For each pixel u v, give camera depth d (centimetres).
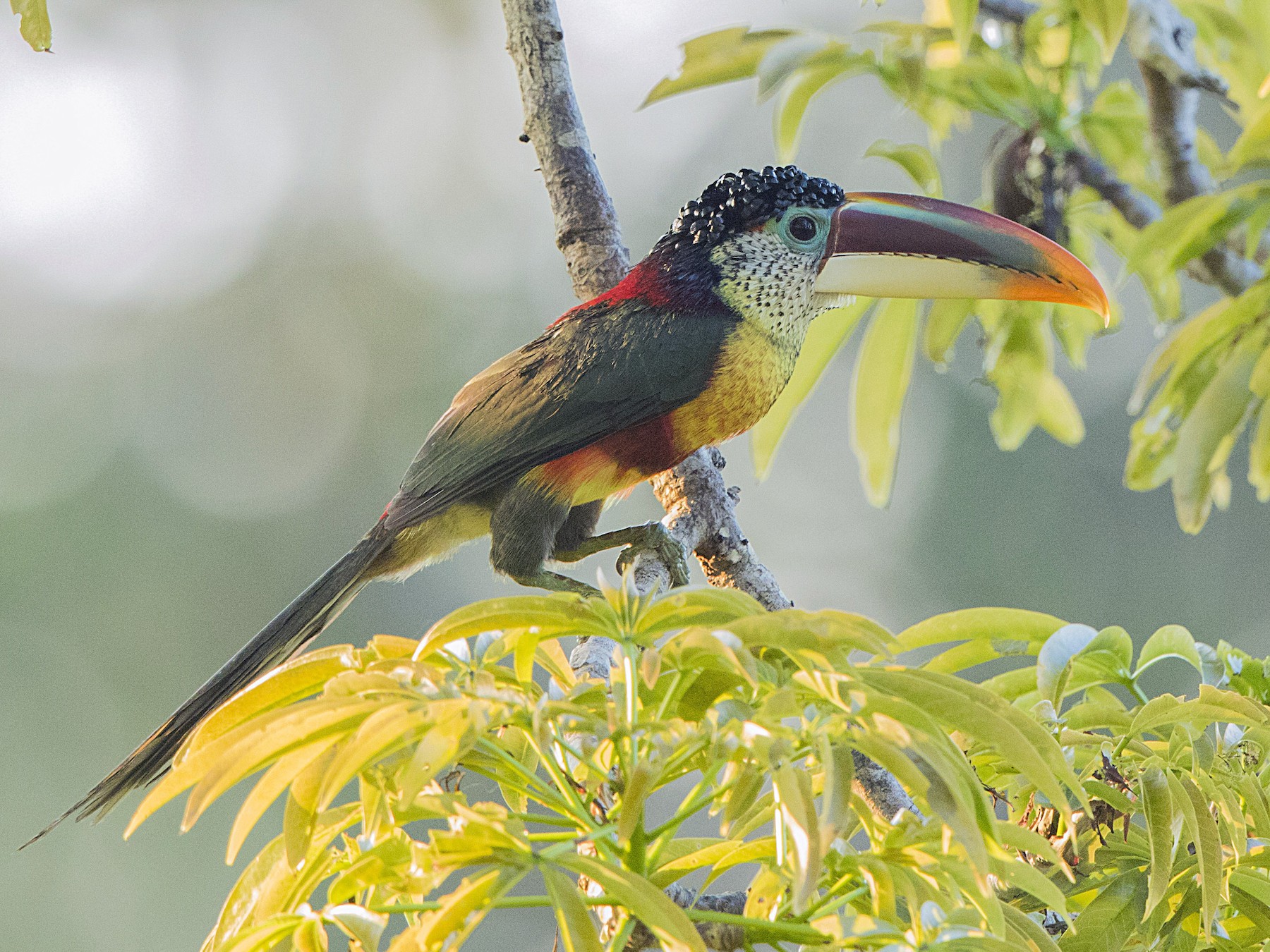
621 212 2039
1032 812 524
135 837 1606
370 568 776
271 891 405
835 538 1812
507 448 743
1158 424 759
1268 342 709
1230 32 906
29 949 1537
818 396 1895
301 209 2033
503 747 434
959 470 1717
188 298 1952
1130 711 521
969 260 776
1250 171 815
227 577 1756
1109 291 969
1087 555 1656
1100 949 467
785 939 388
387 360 1936
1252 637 1592
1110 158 934
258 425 1869
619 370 743
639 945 438
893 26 831
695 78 838
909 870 394
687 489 769
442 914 333
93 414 1823
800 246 777
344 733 361
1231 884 481
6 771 1598
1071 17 852
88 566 1712
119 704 1653
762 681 392
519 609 384
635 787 355
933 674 397
